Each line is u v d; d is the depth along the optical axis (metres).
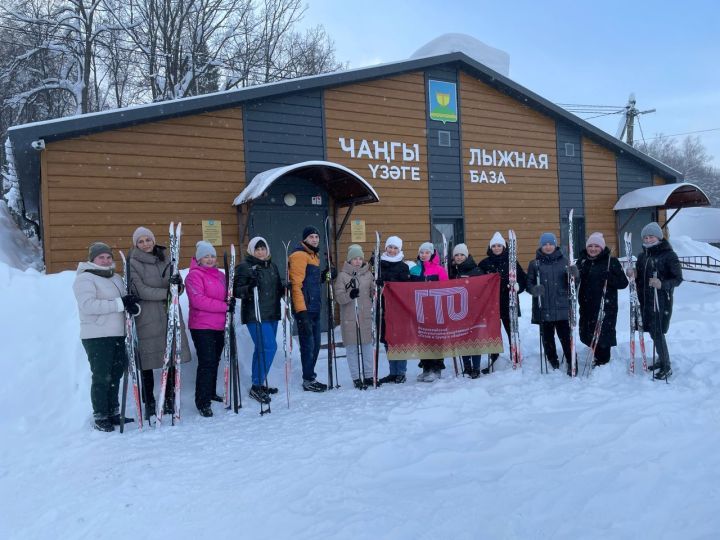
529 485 3.28
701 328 7.91
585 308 6.14
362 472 3.62
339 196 9.50
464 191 11.33
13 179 10.71
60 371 5.46
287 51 24.81
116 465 4.00
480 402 5.16
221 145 8.74
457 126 11.28
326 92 9.74
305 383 6.13
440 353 6.12
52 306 6.04
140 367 5.07
